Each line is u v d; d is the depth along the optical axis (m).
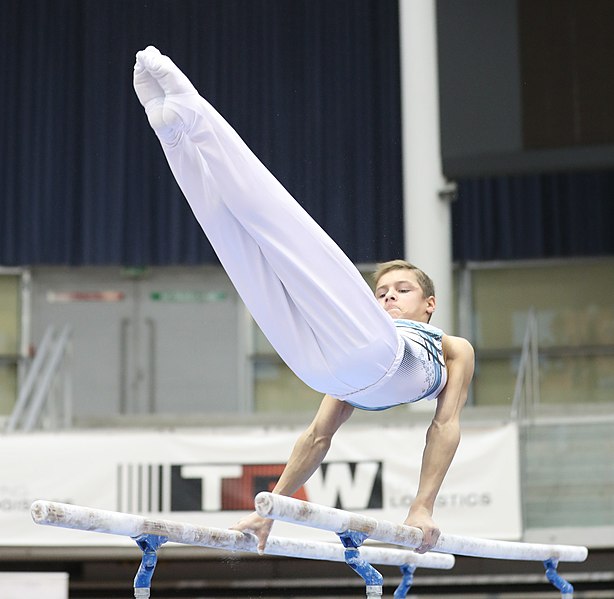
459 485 14.73
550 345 23.36
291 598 17.42
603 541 15.20
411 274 6.51
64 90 23.69
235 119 23.66
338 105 23.64
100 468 14.96
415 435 14.84
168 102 5.39
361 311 5.61
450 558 8.55
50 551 15.55
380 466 14.80
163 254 23.30
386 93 23.69
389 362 5.72
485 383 23.34
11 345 23.52
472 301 23.61
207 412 23.64
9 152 23.44
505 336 23.44
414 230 19.11
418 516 5.79
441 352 6.14
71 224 23.27
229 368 23.81
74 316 23.89
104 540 15.20
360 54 23.84
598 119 18.81
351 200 23.30
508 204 23.28
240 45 23.91
